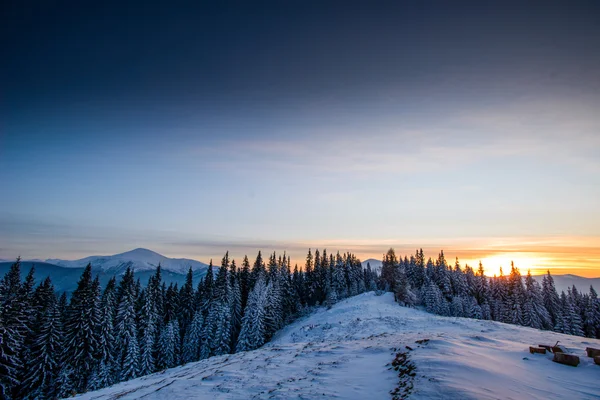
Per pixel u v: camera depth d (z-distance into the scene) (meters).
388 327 33.12
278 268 76.75
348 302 69.00
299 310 77.31
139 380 24.31
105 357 39.44
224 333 47.25
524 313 56.94
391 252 80.19
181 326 58.50
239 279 70.75
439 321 32.28
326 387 12.67
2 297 34.44
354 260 102.69
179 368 25.88
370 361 16.19
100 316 39.97
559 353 13.71
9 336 33.00
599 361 12.95
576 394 10.27
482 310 65.06
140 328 46.88
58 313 38.47
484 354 14.62
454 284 74.56
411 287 75.88
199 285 69.19
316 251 93.06
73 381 36.38
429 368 12.29
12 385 32.78
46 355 35.38
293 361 18.73
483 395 9.48
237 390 13.62
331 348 21.12
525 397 9.72
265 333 50.06
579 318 54.94
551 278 71.62
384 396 11.02
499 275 74.88
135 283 57.84
